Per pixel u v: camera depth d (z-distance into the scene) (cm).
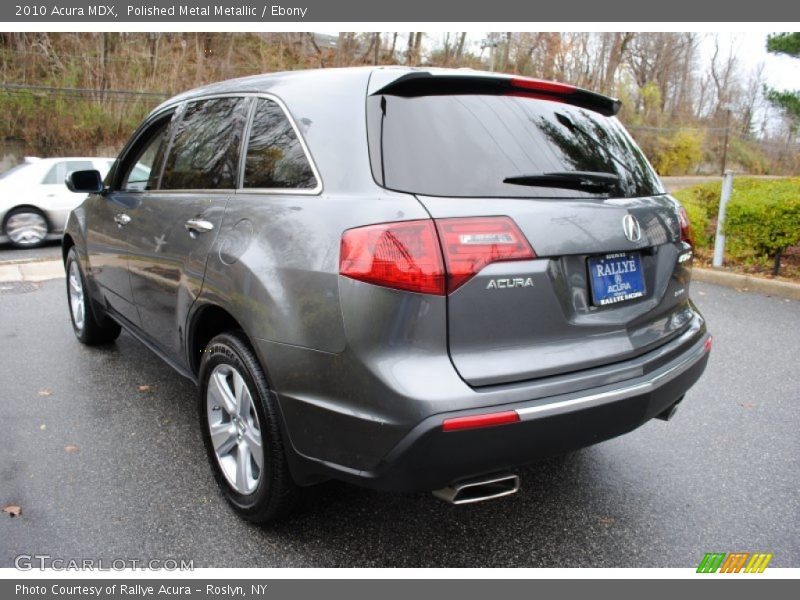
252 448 252
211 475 305
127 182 395
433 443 191
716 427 365
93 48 2245
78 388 410
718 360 478
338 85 243
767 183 953
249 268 236
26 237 1027
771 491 298
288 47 2605
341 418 207
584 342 221
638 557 251
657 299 254
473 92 238
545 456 210
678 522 273
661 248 258
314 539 258
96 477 301
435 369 196
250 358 243
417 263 194
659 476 311
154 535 258
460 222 199
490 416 193
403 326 196
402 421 193
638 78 3722
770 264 770
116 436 344
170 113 357
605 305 231
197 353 302
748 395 411
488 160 219
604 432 219
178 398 396
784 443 345
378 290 197
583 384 213
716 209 945
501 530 267
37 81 2178
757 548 256
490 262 200
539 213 213
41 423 358
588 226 223
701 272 770
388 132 220
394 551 252
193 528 263
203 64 2406
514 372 203
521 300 206
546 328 213
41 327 548
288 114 254
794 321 587
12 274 788
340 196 217
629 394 219
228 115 296
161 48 2362
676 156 2948
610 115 290
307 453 223
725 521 274
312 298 212
